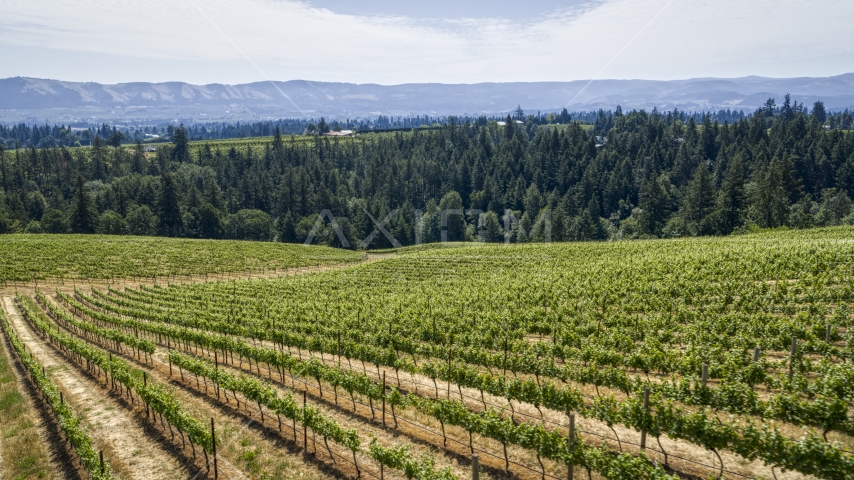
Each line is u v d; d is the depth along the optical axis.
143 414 18.22
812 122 143.25
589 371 17.23
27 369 23.88
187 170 145.25
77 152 157.25
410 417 16.62
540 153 153.12
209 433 14.28
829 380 14.38
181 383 21.77
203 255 73.81
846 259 30.88
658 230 99.94
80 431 15.03
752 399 13.84
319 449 14.90
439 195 143.25
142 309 38.25
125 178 129.38
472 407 17.28
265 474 13.50
